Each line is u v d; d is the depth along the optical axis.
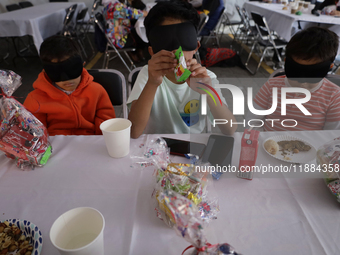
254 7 4.19
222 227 0.54
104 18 2.92
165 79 1.01
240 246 0.50
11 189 0.65
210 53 3.50
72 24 3.79
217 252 0.35
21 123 0.68
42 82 1.04
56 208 0.60
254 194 0.63
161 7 0.83
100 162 0.76
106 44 3.15
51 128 1.11
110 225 0.55
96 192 0.65
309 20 2.89
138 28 2.78
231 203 0.61
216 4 3.51
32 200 0.62
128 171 0.72
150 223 0.56
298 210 0.59
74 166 0.74
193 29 0.84
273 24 3.46
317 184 0.66
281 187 0.65
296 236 0.52
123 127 0.79
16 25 2.85
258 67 3.36
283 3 4.20
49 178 0.69
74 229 0.48
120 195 0.64
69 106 1.09
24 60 3.82
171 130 1.11
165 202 0.41
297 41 0.73
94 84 1.13
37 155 0.71
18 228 0.52
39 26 3.02
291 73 0.74
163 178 0.54
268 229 0.54
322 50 0.69
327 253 0.49
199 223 0.37
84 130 1.14
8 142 0.68
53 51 0.93
